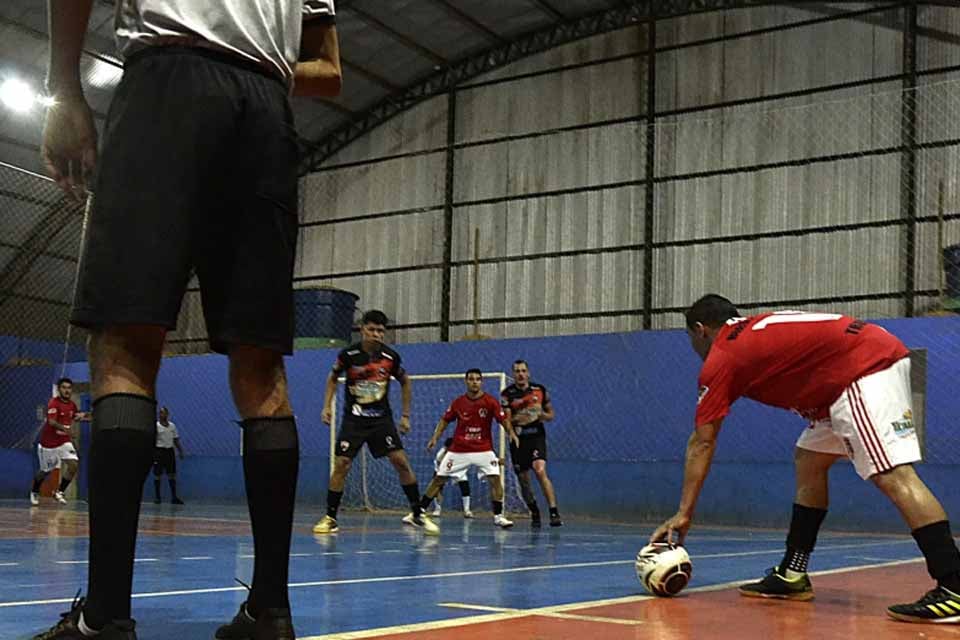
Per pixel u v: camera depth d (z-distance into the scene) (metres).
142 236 1.86
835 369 3.63
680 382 14.41
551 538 8.93
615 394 14.82
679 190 19.84
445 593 3.77
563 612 3.18
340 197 23.97
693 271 19.48
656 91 20.44
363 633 2.54
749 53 19.61
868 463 3.53
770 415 13.54
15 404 20.11
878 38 18.38
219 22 1.98
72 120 2.01
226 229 2.03
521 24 21.55
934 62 17.84
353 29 21.12
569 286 20.75
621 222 20.36
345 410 9.22
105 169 1.90
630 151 20.50
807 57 19.02
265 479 2.09
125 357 1.89
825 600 3.83
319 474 16.67
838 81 18.66
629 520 14.42
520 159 21.73
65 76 2.00
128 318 1.83
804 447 3.90
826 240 18.30
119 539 1.83
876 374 3.60
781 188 18.88
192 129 1.91
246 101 2.00
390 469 16.14
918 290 17.33
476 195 22.16
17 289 22.31
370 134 23.80
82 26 1.98
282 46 2.11
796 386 3.72
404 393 9.61
